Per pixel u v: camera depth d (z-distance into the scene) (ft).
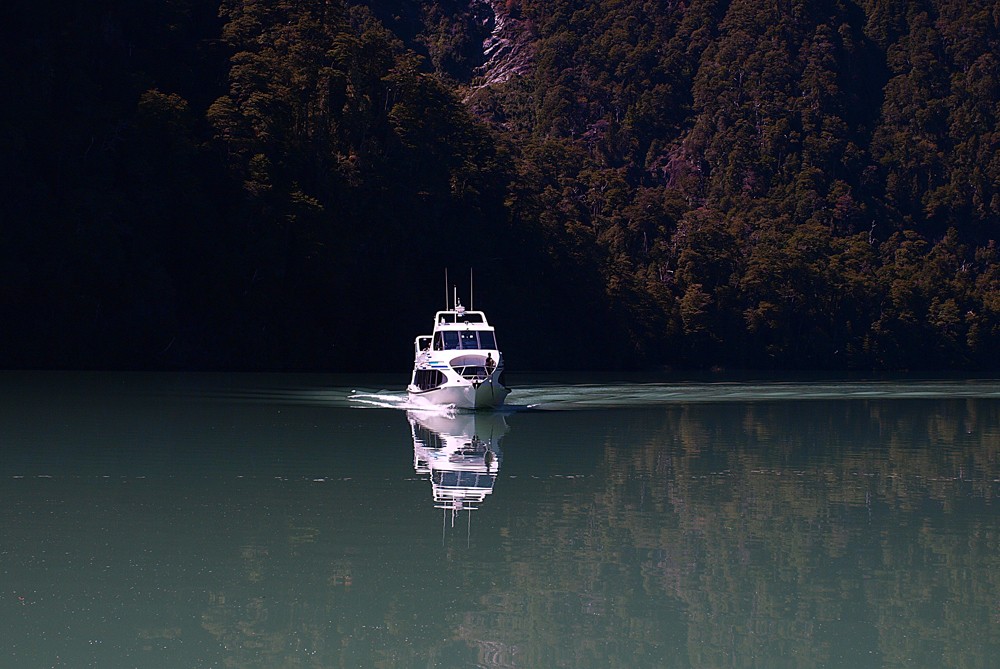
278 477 94.12
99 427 134.10
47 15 330.54
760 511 80.94
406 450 113.50
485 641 51.19
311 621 53.52
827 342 532.32
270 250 329.31
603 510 80.53
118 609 55.11
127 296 302.25
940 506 83.71
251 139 342.64
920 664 48.78
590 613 55.26
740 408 178.70
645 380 294.87
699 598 57.93
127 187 322.75
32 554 65.36
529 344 412.98
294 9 420.77
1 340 283.59
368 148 394.52
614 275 468.34
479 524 74.74
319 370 333.83
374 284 363.97
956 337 564.71
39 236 293.84
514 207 450.71
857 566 64.64
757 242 572.10
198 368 311.27
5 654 48.83
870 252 606.55
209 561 63.98
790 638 51.93
